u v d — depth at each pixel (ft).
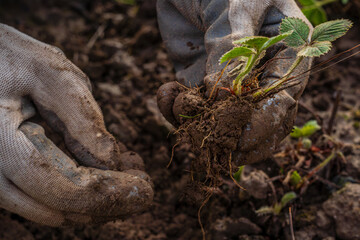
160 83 3.08
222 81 2.16
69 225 2.22
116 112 3.05
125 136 2.96
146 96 3.13
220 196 2.68
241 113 2.07
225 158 2.14
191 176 2.26
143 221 2.71
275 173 2.74
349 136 2.90
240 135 2.10
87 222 2.21
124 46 3.68
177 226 2.68
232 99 2.10
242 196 2.65
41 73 2.24
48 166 2.13
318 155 2.74
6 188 2.15
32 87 2.24
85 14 4.20
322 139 2.81
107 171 2.20
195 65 2.41
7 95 2.19
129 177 2.20
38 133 2.18
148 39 3.62
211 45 2.22
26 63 2.23
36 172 2.12
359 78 3.25
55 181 2.13
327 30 2.09
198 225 2.68
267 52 2.23
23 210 2.17
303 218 2.58
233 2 2.21
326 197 2.64
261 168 2.76
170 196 2.79
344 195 2.54
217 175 2.19
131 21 3.92
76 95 2.25
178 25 2.44
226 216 2.64
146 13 3.89
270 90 2.12
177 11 2.44
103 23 4.02
